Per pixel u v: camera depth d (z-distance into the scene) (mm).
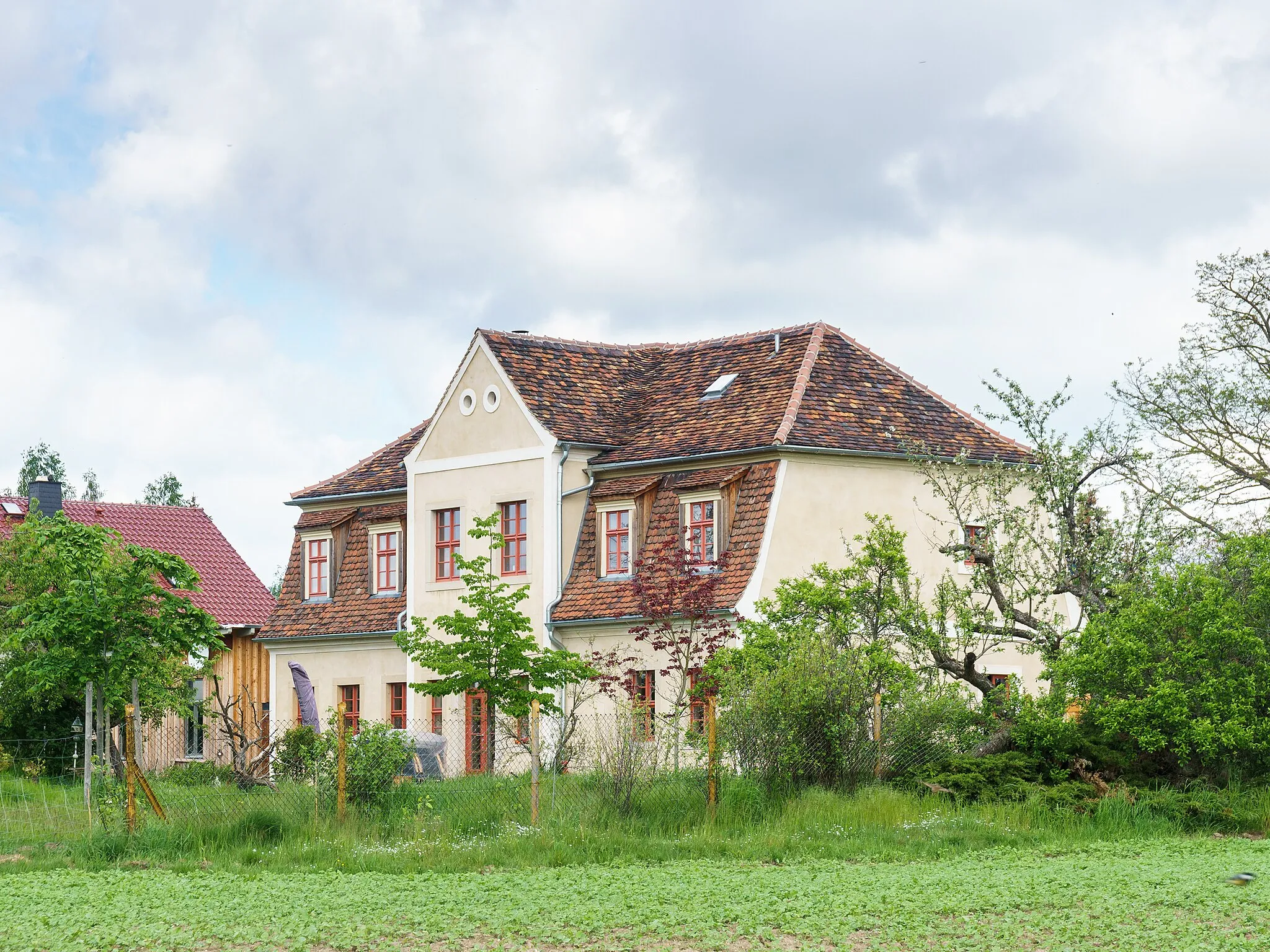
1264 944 13180
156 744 43094
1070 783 23625
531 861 19000
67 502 51188
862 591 26344
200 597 47656
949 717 25000
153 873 18125
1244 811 22297
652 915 14758
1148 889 16141
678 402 37062
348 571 41094
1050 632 26672
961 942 13453
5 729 33625
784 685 23516
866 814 21828
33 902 15820
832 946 13383
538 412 36062
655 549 33969
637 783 22281
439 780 25203
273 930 14258
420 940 13812
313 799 22094
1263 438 34125
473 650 25875
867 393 35656
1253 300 35750
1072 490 27672
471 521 37375
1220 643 23578
